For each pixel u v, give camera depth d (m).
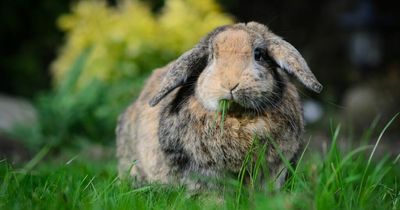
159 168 1.48
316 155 1.59
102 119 2.40
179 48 2.70
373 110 3.00
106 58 2.74
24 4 4.00
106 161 1.96
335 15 3.88
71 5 4.04
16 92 4.02
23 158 2.22
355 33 3.42
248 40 1.41
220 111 1.40
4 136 2.44
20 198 1.36
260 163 1.39
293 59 1.41
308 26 3.97
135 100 1.68
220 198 1.42
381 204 1.36
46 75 4.07
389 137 2.72
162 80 1.53
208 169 1.42
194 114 1.42
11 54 4.09
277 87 1.43
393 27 3.35
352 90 3.38
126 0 3.02
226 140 1.41
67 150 2.25
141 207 1.34
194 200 1.42
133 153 1.60
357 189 1.43
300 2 3.95
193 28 2.73
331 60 3.87
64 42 3.97
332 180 1.36
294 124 1.45
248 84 1.37
